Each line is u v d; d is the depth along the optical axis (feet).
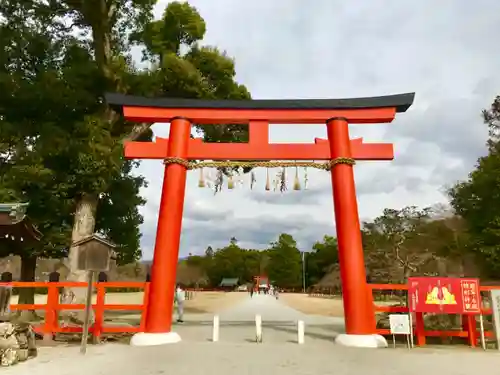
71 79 56.39
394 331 34.30
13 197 48.62
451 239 82.89
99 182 54.03
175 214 37.86
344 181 38.37
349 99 40.78
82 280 53.98
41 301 114.01
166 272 36.27
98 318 36.83
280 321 63.16
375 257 114.42
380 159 39.83
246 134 69.26
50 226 56.75
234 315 78.54
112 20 65.87
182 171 39.42
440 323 41.57
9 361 26.07
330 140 40.27
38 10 61.57
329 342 36.96
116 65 60.39
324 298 176.45
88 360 28.07
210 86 65.16
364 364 26.91
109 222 68.95
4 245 40.27
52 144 52.37
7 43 57.77
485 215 64.03
